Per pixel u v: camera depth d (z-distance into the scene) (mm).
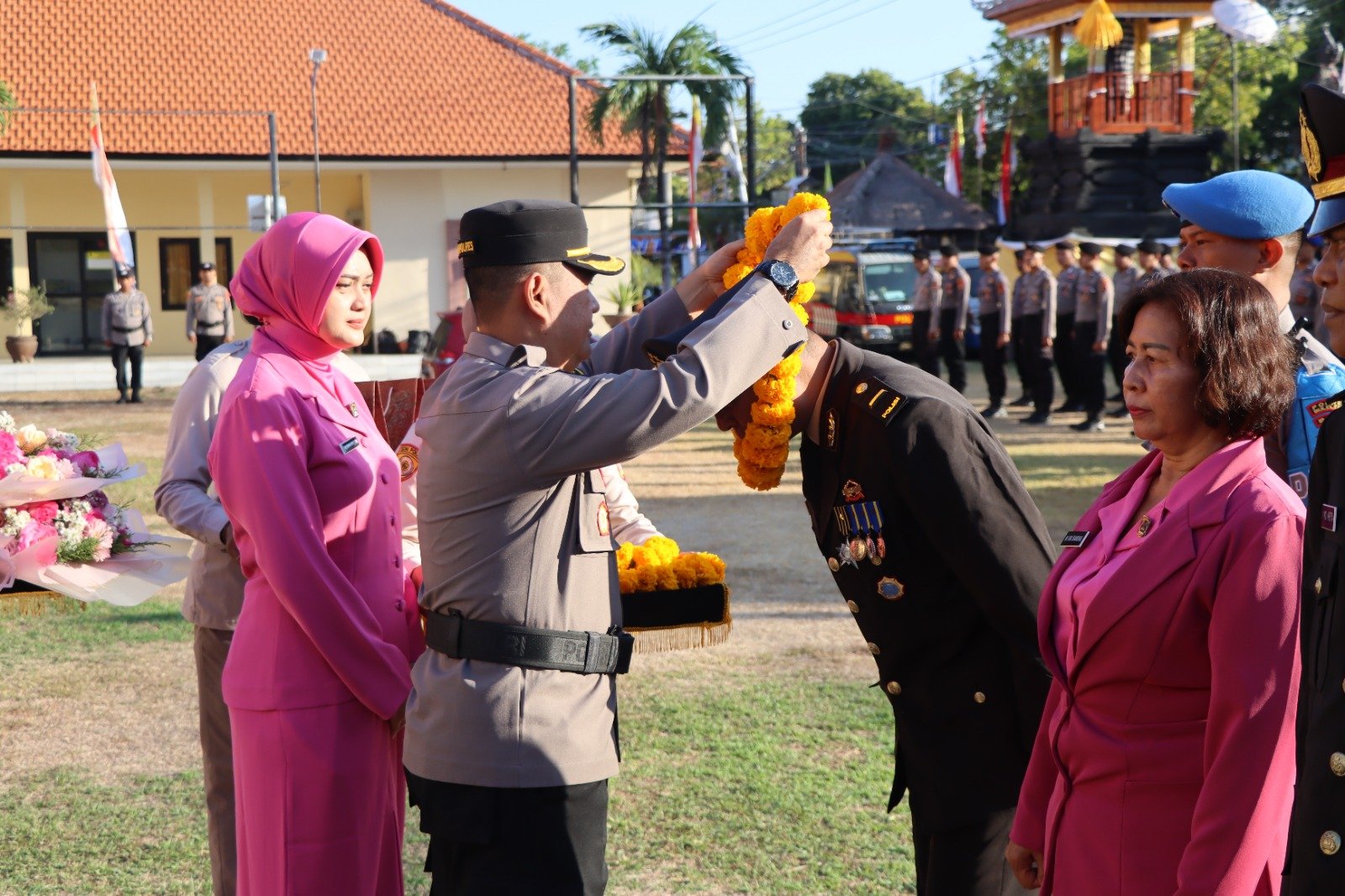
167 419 16953
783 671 6062
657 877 3975
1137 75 28422
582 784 2566
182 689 5961
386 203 25984
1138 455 12367
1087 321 14273
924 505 2643
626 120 26078
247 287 3164
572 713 2568
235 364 3682
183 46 26672
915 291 17906
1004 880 2830
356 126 25828
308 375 3141
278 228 3141
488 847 2535
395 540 3203
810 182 48500
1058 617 2359
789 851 4141
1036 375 15328
